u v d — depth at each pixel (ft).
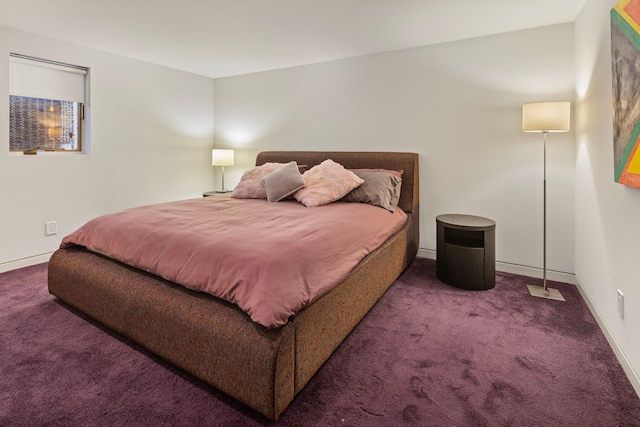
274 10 8.51
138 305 5.85
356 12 8.60
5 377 5.29
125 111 12.72
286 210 8.84
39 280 9.27
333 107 12.97
